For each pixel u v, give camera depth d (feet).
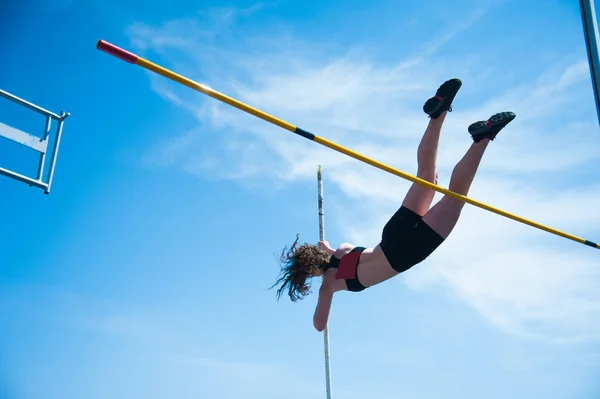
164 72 13.30
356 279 16.97
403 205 16.80
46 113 22.77
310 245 18.08
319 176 27.86
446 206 16.03
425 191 16.52
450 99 15.96
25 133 22.12
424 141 16.62
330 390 27.27
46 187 22.45
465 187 16.15
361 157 15.75
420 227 16.16
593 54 18.52
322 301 17.69
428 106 16.19
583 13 18.80
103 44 12.51
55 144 22.91
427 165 16.58
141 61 12.96
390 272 16.47
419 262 16.53
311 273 17.90
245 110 14.43
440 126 16.46
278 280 18.29
